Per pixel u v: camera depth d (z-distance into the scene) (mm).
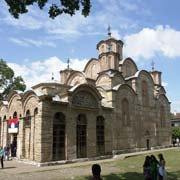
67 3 15281
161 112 52094
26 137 33062
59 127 31703
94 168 7578
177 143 62281
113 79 42906
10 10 15250
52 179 21000
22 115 33812
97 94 36875
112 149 38125
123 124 41594
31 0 15133
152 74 54062
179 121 88688
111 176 22125
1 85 56156
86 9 15578
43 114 30000
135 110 44781
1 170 25875
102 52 47438
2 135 39344
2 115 40250
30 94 32812
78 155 33125
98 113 36875
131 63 49938
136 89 45812
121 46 50469
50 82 41688
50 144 30125
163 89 54219
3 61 56406
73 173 23859
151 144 47375
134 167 27172
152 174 15008
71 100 33281
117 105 40781
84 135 34531
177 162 30016
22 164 30219
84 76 45938
